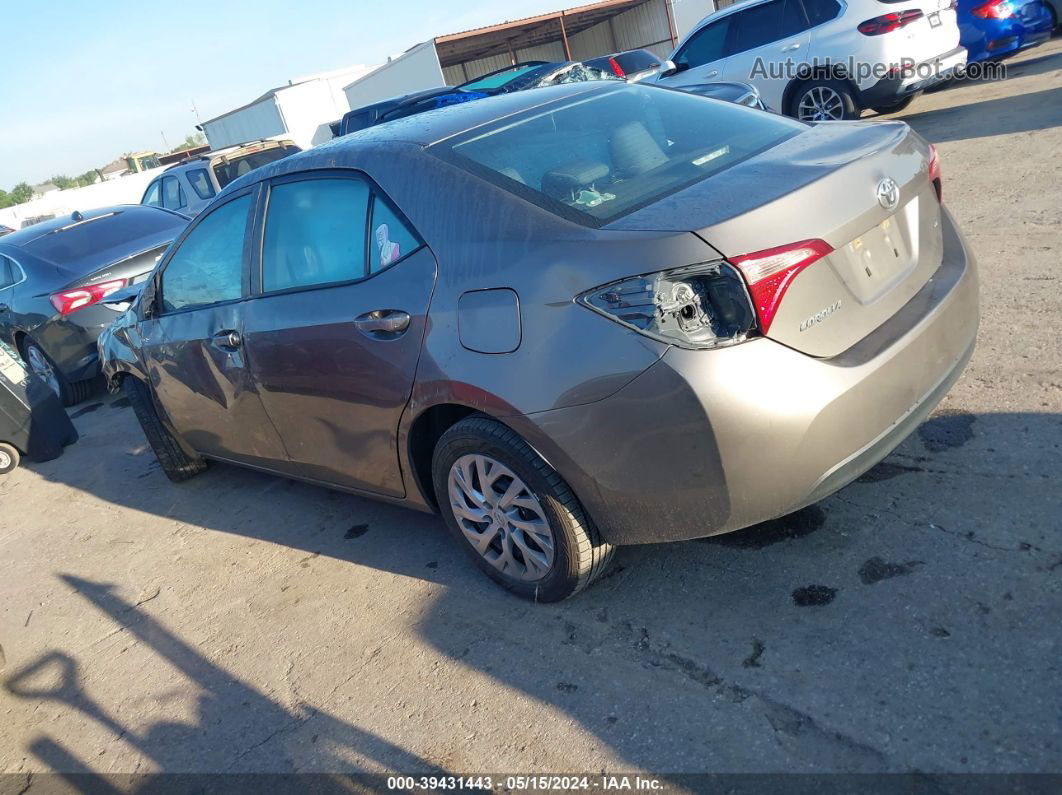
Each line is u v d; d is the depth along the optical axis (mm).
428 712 2660
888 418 2438
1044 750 1967
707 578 2887
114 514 4980
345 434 3303
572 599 2984
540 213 2600
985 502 2838
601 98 3354
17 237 7898
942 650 2316
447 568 3420
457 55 28969
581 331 2363
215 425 4188
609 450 2410
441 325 2705
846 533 2891
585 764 2293
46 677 3469
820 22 9344
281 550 3984
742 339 2236
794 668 2404
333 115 28797
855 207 2406
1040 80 9758
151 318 4383
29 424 6129
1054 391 3365
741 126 3135
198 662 3275
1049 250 4762
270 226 3518
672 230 2277
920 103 10914
